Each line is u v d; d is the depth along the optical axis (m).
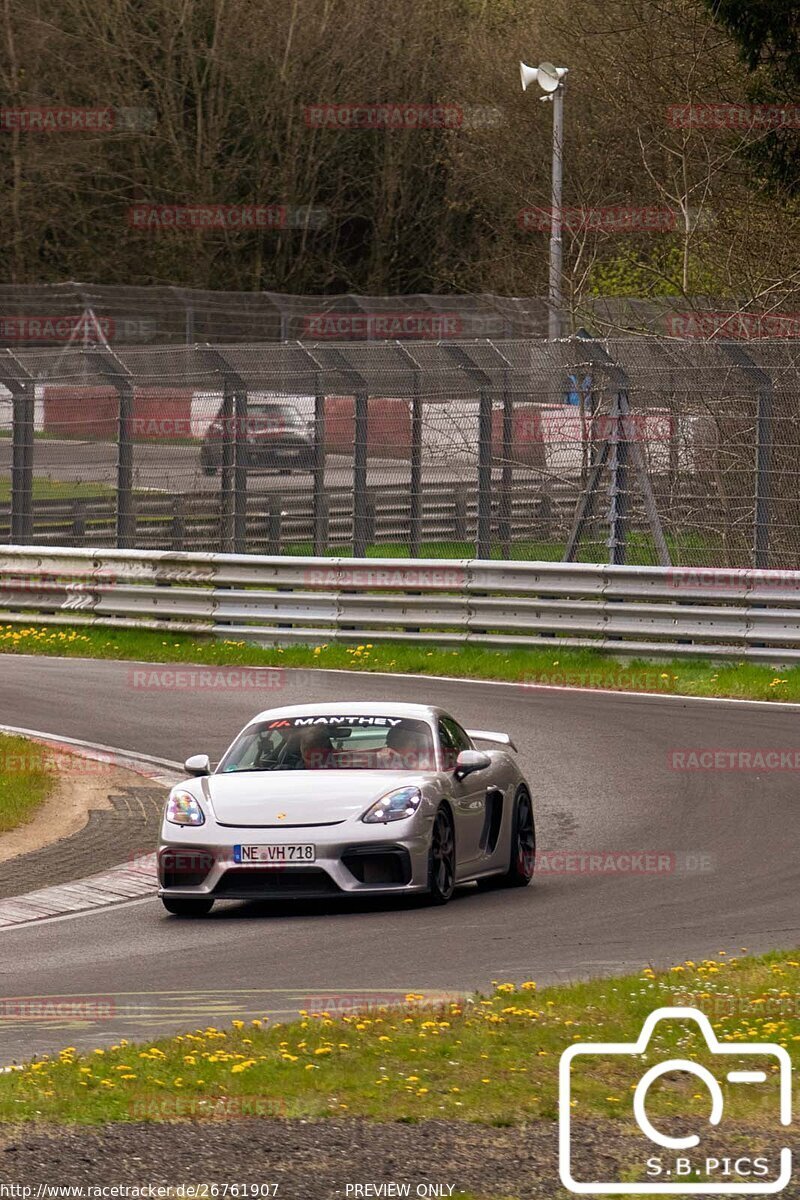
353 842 38.41
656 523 78.88
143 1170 19.12
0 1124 20.91
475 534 84.50
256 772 41.59
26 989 31.36
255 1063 23.66
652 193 143.00
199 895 38.69
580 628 77.75
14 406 92.69
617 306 108.50
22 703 71.38
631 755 58.22
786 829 47.25
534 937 35.44
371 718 43.41
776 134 99.31
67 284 170.38
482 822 41.97
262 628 84.44
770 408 76.31
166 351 87.81
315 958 33.69
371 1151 19.83
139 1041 26.42
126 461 89.75
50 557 90.38
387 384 84.62
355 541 85.25
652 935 35.38
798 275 102.12
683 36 121.56
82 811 51.78
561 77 117.06
